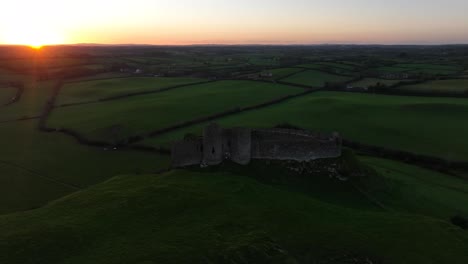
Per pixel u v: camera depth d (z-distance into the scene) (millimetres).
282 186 48938
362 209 46531
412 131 90000
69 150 84188
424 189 58969
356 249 34531
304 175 51594
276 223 37219
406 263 33375
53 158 79312
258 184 46844
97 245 32500
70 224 35688
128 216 37156
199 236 33750
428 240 37094
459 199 56000
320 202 44250
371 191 51562
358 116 102125
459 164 70938
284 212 39500
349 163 53812
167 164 72562
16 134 97375
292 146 52844
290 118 99875
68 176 69750
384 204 49219
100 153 81312
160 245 32344
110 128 94438
